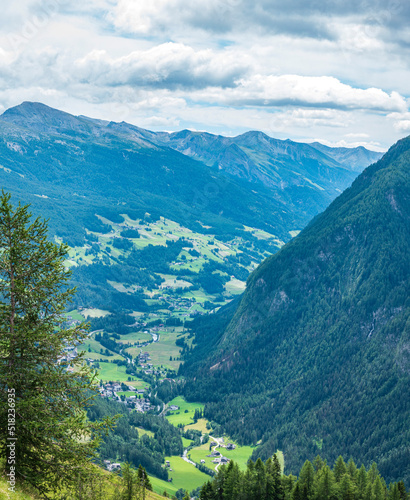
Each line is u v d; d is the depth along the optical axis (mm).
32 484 40594
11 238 42156
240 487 129125
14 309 42250
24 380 41562
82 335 45125
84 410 44469
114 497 78062
